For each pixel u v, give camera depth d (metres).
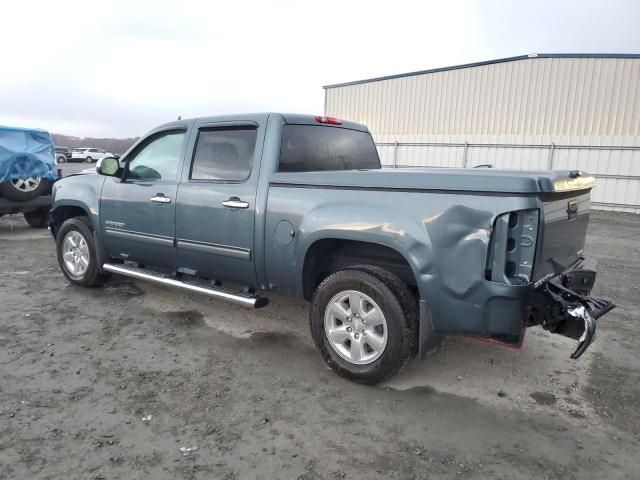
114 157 4.91
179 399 3.25
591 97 17.52
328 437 2.85
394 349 3.27
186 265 4.59
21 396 3.24
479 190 2.90
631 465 2.64
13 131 9.39
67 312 4.90
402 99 21.53
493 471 2.58
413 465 2.61
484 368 3.80
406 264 3.61
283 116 4.05
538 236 2.83
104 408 3.11
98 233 5.29
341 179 3.47
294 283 3.82
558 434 2.93
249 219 3.94
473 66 19.45
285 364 3.81
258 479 2.48
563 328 2.95
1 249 8.03
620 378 3.69
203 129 4.43
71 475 2.48
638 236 11.03
